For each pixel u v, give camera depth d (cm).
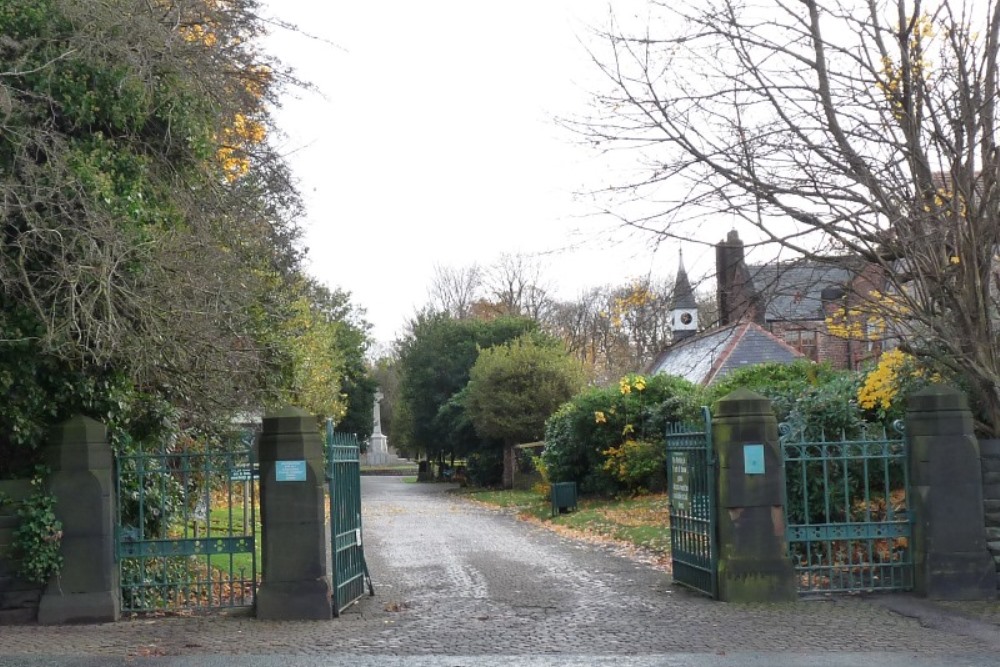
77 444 1070
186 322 1098
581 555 1706
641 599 1177
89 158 1086
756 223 1170
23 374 1052
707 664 834
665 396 2936
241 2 1402
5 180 1003
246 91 1437
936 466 1133
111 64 1151
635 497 2828
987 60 1128
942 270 1147
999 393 1160
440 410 5209
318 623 1044
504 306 7381
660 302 1262
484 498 4038
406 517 2906
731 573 1124
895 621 1009
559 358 4622
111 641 951
